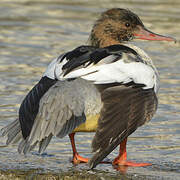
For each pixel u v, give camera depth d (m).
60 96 9.09
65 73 9.44
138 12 22.94
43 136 8.95
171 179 8.98
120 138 8.74
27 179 9.01
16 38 19.42
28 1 25.73
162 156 10.38
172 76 15.44
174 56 17.56
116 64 9.66
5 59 16.89
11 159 10.11
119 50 10.34
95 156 8.56
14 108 12.78
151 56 17.47
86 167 9.74
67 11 23.64
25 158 10.19
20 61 16.72
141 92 9.33
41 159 10.17
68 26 21.23
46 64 16.45
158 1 25.38
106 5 24.41
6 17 22.52
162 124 12.06
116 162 9.99
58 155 10.48
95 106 9.26
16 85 14.47
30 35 19.89
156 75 10.73
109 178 9.03
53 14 23.17
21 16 22.77
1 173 9.24
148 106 9.08
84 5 24.69
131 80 9.55
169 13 23.05
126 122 8.86
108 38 12.02
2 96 13.57
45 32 20.33
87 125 9.62
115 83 9.40
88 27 21.09
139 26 12.16
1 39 19.20
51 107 9.06
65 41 19.08
